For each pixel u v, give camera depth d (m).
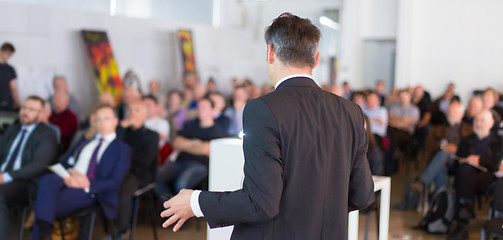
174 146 4.62
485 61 10.65
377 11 11.93
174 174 4.40
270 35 1.47
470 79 10.80
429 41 11.11
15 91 6.11
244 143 1.35
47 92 6.78
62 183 3.43
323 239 1.40
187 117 6.18
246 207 1.30
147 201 4.57
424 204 4.65
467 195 4.07
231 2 12.12
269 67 1.50
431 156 4.98
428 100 8.05
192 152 4.54
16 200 3.56
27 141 3.69
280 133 1.32
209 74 10.55
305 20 1.47
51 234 3.49
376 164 4.43
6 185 3.51
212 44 10.69
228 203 1.33
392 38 11.80
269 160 1.31
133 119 4.09
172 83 9.47
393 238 4.13
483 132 4.25
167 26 9.25
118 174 3.58
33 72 6.58
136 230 4.25
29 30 6.50
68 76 7.20
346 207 1.45
